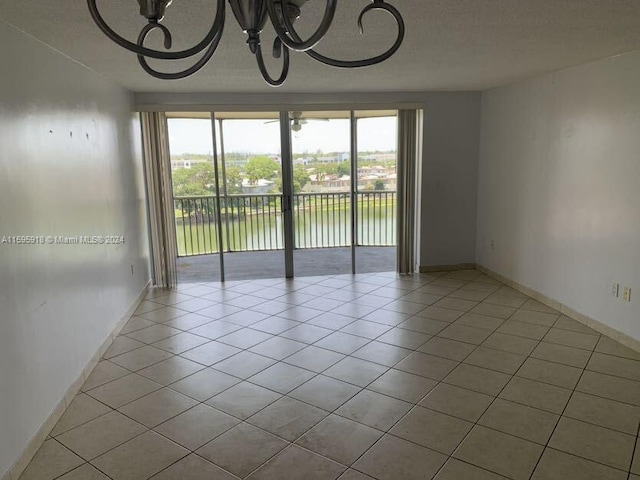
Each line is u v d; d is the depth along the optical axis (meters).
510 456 2.44
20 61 2.54
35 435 2.54
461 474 2.31
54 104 2.97
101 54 3.17
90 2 1.17
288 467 2.39
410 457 2.45
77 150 3.34
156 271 5.71
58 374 2.88
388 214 7.44
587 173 4.05
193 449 2.55
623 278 3.71
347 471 2.35
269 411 2.92
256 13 1.32
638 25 2.77
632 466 2.34
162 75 1.45
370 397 3.06
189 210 7.17
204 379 3.35
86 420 2.85
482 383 3.21
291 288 5.58
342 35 2.91
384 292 5.34
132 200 4.93
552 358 3.56
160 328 4.35
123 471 2.38
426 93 5.75
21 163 2.48
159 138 5.45
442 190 6.00
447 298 5.07
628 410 2.84
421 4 2.33
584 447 2.50
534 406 2.91
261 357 3.70
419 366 3.49
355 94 5.62
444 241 6.12
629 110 3.55
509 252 5.41
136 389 3.22
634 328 3.64
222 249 5.90
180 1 2.21
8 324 2.29
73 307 3.16
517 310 4.63
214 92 5.33
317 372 3.43
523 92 4.95
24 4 2.17
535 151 4.79
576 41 3.17
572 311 4.37
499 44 3.22
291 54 3.38
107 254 3.97
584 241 4.14
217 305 5.00
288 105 5.52
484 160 5.87
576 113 4.14
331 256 7.15
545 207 4.68
